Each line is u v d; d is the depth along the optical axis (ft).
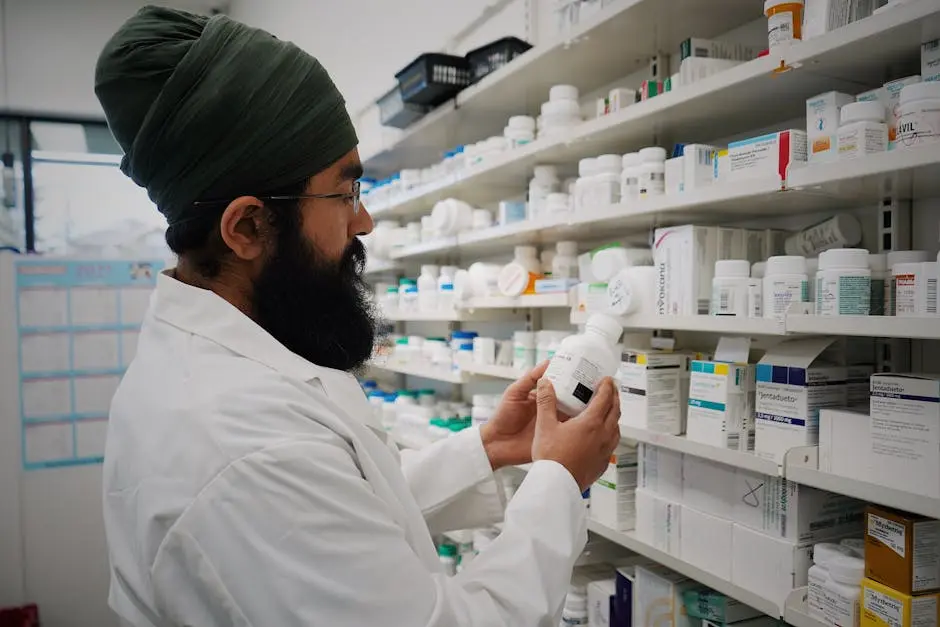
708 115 4.50
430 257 9.20
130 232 13.69
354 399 2.63
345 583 2.01
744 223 5.06
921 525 3.05
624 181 4.84
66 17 13.74
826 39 3.28
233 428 2.13
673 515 4.44
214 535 2.00
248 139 2.34
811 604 3.50
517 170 6.40
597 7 5.04
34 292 10.44
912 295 3.07
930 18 2.84
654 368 4.52
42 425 10.48
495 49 6.42
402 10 9.61
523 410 3.69
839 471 3.38
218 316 2.47
